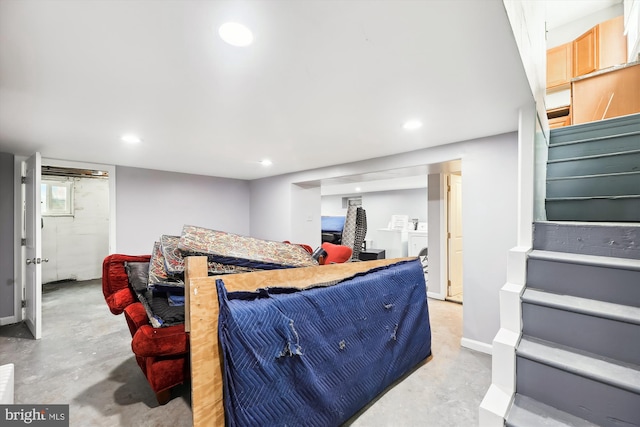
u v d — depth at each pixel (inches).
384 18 40.6
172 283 75.2
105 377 82.5
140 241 168.4
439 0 36.8
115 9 38.2
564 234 66.2
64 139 104.5
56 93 65.3
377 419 66.0
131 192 165.5
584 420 47.8
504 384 54.5
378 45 47.5
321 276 72.4
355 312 66.7
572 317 54.2
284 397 50.5
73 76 57.4
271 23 41.6
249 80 60.1
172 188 182.1
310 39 45.6
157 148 119.9
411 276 88.9
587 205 79.8
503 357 54.6
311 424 54.7
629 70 107.0
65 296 170.6
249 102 71.7
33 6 37.1
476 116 81.6
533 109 72.8
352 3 37.4
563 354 52.4
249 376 46.5
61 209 213.8
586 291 57.8
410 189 305.4
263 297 53.8
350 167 150.6
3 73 55.8
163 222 177.9
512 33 44.1
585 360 50.3
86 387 77.6
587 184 83.4
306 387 53.8
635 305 53.0
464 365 90.7
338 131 95.8
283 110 77.4
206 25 42.0
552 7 152.9
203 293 48.1
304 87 63.4
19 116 80.0
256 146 117.0
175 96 67.8
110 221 158.1
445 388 78.2
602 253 61.7
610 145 88.2
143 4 37.3
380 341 72.7
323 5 37.7
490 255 100.3
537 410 50.4
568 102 149.3
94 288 190.5
